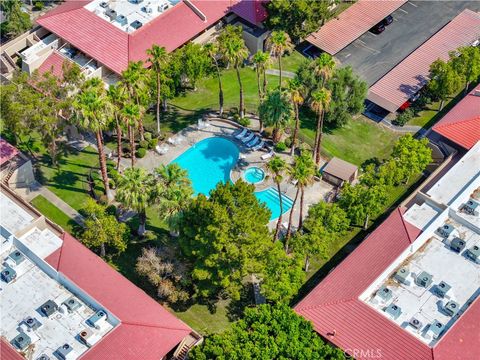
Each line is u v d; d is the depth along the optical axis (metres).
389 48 152.62
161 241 116.69
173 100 141.00
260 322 96.25
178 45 142.12
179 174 109.12
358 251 107.25
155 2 148.88
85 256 104.19
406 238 105.69
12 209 109.12
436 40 148.75
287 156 130.38
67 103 118.56
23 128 119.88
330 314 99.50
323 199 123.44
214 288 106.00
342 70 132.62
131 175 108.38
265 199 123.69
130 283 102.25
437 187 114.62
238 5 149.50
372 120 138.62
